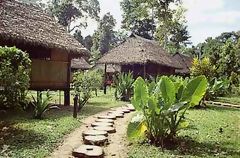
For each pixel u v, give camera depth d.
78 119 11.32
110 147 7.67
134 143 8.05
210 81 22.81
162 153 7.14
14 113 11.69
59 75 15.05
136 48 25.20
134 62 23.70
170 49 55.78
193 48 63.19
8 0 14.22
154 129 7.92
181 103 7.67
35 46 13.28
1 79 8.00
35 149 6.82
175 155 7.01
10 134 8.16
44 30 14.16
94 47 63.56
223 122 12.58
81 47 15.79
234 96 28.84
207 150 7.70
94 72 24.14
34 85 13.58
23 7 14.75
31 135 8.16
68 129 9.34
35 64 13.66
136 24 52.66
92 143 7.70
